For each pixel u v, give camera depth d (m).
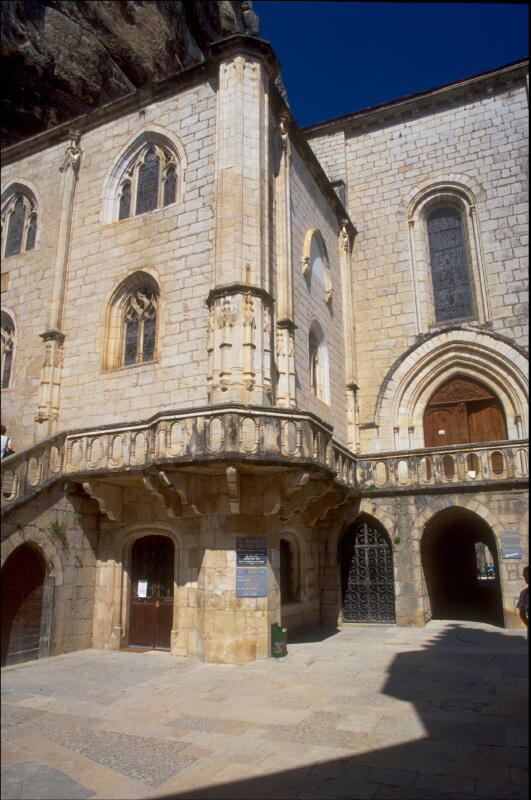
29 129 24.92
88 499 16.30
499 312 23.67
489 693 10.77
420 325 24.83
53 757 7.91
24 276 21.38
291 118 19.55
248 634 13.89
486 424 23.41
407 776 7.18
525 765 7.41
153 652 15.26
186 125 19.03
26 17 22.14
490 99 26.03
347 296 24.92
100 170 20.66
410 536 19.05
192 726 9.23
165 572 16.02
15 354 20.61
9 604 14.02
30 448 14.64
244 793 6.78
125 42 26.81
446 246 25.78
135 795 6.73
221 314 15.57
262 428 13.34
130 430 14.65
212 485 14.69
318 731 8.91
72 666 13.59
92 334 18.83
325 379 21.27
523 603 10.32
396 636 17.08
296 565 18.59
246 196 16.59
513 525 17.88
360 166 27.86
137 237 18.91
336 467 17.48
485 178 25.28
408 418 24.11
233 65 17.75
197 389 16.34
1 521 13.54
